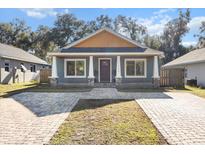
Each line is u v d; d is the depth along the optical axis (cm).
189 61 2108
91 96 1122
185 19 4816
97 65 1839
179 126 559
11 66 2120
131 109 779
